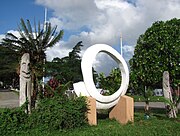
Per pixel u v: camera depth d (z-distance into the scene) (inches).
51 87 631.2
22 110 441.7
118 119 574.6
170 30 678.5
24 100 465.4
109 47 562.9
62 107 452.1
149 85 733.9
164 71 649.0
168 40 669.3
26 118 436.8
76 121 461.1
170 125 513.7
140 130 454.9
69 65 1299.2
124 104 566.3
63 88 559.2
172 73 667.4
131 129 464.1
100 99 530.0
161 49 668.7
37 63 726.5
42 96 589.3
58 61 1181.1
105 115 639.1
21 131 415.8
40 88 613.6
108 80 800.3
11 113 421.4
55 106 452.8
